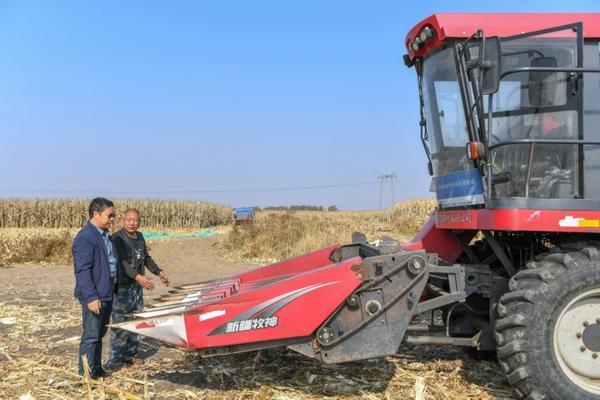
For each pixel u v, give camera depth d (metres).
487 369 5.40
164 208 34.25
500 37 4.96
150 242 23.39
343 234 19.00
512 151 4.88
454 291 4.95
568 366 4.41
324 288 4.45
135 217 5.82
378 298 4.52
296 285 4.47
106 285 5.18
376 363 5.52
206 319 4.44
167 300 5.42
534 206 4.46
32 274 14.21
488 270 5.20
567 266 4.32
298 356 5.69
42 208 30.70
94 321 5.12
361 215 30.17
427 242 5.80
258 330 4.43
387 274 4.51
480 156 4.79
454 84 5.24
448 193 5.51
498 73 4.44
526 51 4.93
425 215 26.27
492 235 5.14
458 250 5.79
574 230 4.44
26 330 7.14
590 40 4.94
